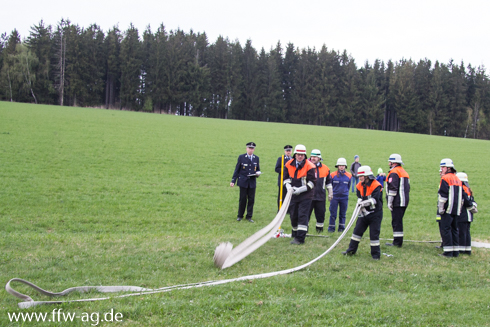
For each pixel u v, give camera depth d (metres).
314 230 10.78
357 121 97.56
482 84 96.75
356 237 7.77
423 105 96.12
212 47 101.94
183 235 9.37
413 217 13.91
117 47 93.94
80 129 33.44
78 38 86.12
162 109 95.69
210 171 21.25
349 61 104.62
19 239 7.91
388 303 5.32
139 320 4.48
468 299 5.65
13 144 23.91
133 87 89.19
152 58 92.06
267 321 4.59
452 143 46.53
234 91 95.69
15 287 5.33
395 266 7.25
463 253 8.52
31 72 81.75
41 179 16.20
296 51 106.62
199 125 48.00
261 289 5.56
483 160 31.95
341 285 5.94
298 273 6.43
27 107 52.84
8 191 13.72
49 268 6.14
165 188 16.56
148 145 28.33
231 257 6.83
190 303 4.92
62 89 84.69
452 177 8.33
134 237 8.74
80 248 7.36
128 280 5.81
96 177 17.69
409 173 24.39
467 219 8.47
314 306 5.11
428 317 4.96
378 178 12.30
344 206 11.21
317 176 10.41
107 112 59.34
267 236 7.78
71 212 11.71
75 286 5.46
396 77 98.44
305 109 98.75
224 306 4.92
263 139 37.69
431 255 8.26
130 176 18.53
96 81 88.44
